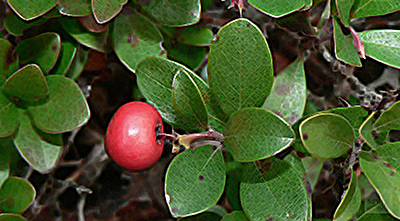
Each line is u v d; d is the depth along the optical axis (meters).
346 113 0.12
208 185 0.12
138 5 0.13
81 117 0.13
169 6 0.13
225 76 0.12
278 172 0.12
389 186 0.12
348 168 0.12
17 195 0.13
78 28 0.13
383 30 0.12
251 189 0.12
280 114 0.13
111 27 0.13
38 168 0.13
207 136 0.12
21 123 0.13
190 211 0.12
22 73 0.12
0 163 0.13
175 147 0.12
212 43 0.11
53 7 0.12
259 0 0.12
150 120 0.12
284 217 0.12
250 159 0.11
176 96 0.12
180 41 0.13
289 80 0.13
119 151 0.12
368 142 0.11
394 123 0.12
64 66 0.13
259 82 0.12
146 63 0.12
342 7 0.12
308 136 0.11
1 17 0.13
